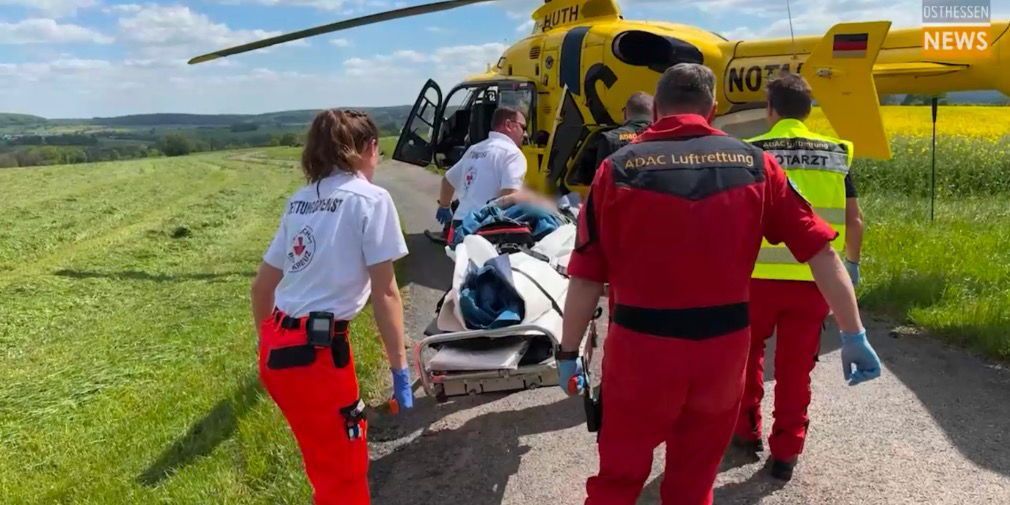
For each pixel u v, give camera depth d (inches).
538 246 193.8
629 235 96.0
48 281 360.8
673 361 96.0
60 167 1334.9
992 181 454.3
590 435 167.5
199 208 660.1
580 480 148.6
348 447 110.7
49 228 551.8
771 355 212.1
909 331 219.8
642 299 97.0
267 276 116.7
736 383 100.3
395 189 674.2
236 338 251.0
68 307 317.1
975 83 254.5
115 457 166.7
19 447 177.6
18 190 872.9
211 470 152.6
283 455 154.3
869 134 242.2
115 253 434.9
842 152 144.5
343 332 109.0
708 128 100.3
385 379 200.8
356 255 109.3
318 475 112.3
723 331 96.3
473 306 156.3
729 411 102.7
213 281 355.3
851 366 104.3
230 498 141.1
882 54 270.7
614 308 102.8
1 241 482.6
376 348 219.1
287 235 113.8
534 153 372.5
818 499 136.5
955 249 281.9
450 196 236.2
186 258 423.8
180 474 151.8
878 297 239.1
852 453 152.3
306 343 106.3
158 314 298.8
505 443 165.8
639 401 99.1
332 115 113.7
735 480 144.3
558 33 367.9
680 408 100.0
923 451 151.3
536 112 377.1
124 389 213.6
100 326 286.2
